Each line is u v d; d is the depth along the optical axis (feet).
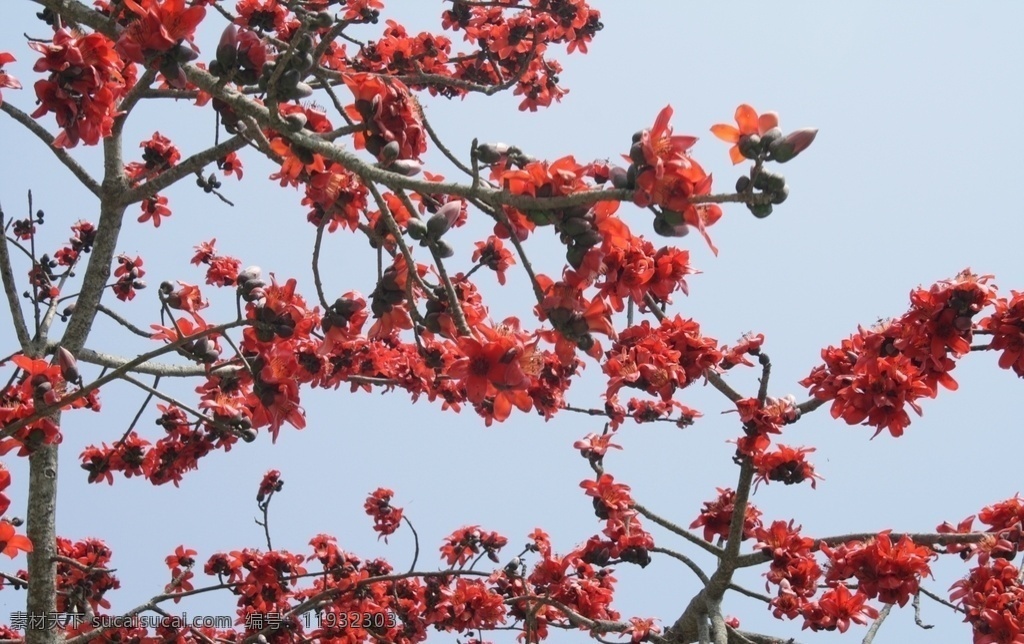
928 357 12.55
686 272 11.44
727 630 15.53
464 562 19.43
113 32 9.32
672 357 13.30
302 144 8.48
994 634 13.25
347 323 9.75
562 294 8.36
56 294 16.16
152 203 17.40
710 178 7.20
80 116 9.28
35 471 13.42
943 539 14.29
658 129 7.31
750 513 16.19
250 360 10.49
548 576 16.56
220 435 16.10
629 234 8.27
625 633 15.06
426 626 18.34
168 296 13.30
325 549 18.88
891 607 16.03
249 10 16.39
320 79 9.55
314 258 9.54
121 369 9.99
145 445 15.65
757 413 14.32
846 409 13.28
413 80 18.58
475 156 7.89
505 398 8.23
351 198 10.12
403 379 16.70
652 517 15.97
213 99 9.97
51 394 10.14
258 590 17.40
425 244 8.45
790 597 14.05
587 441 16.71
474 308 10.60
